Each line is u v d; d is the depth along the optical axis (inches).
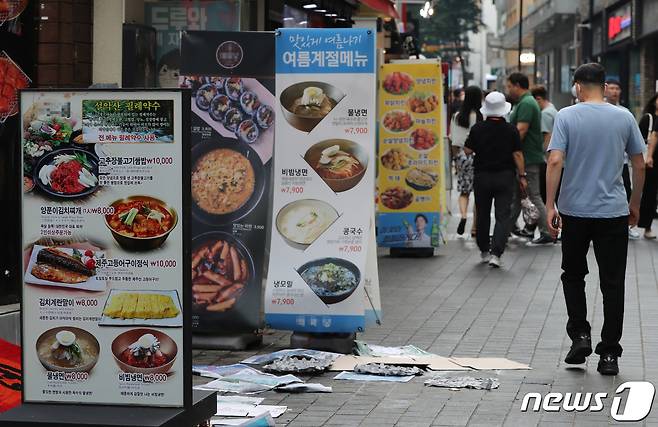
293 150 405.1
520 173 649.6
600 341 414.0
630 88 1883.6
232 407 329.1
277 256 406.9
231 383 358.0
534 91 780.0
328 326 404.2
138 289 264.7
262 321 417.1
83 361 266.8
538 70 3073.3
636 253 703.1
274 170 406.9
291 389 351.6
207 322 413.7
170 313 263.7
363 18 755.4
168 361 264.2
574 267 382.3
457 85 2142.0
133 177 263.9
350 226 403.2
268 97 406.0
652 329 454.0
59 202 266.1
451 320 476.4
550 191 381.1
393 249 699.4
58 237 266.7
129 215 264.1
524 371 379.9
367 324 411.8
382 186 695.1
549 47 2844.5
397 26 1003.9
